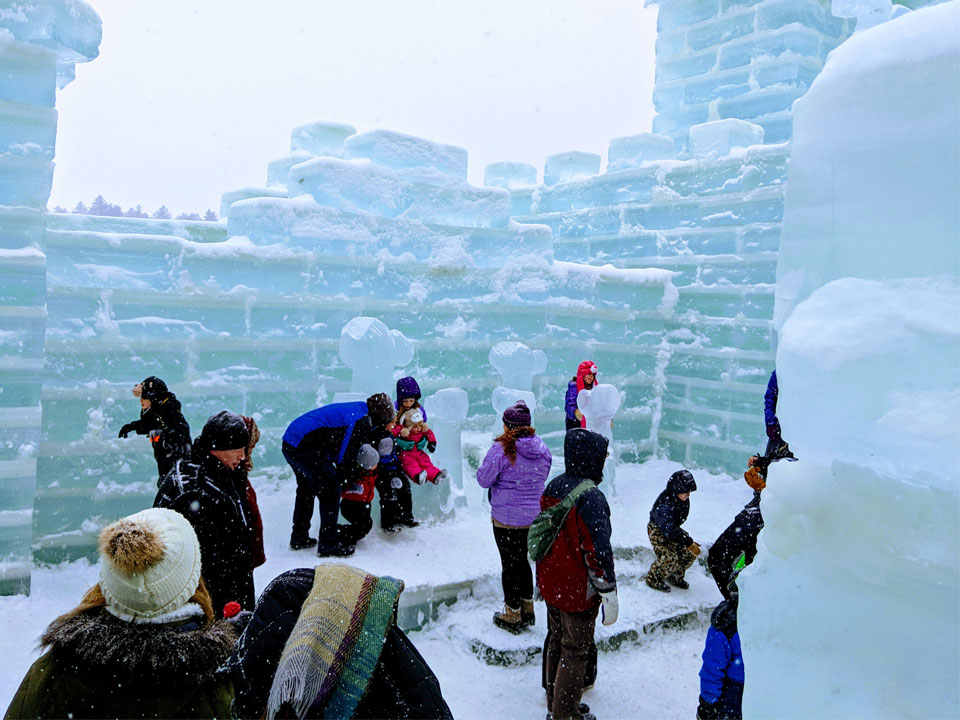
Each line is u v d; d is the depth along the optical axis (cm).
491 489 505
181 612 174
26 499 483
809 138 173
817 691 164
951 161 143
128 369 597
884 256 154
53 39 498
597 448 398
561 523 388
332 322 727
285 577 186
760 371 876
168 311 623
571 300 896
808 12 989
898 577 154
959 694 143
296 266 702
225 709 171
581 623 389
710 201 944
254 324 676
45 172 497
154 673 162
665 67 1126
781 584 177
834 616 164
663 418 977
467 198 849
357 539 573
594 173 1166
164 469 498
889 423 146
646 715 438
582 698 452
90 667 161
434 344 806
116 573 168
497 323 856
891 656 153
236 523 320
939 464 139
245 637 179
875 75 156
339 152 964
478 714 422
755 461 432
